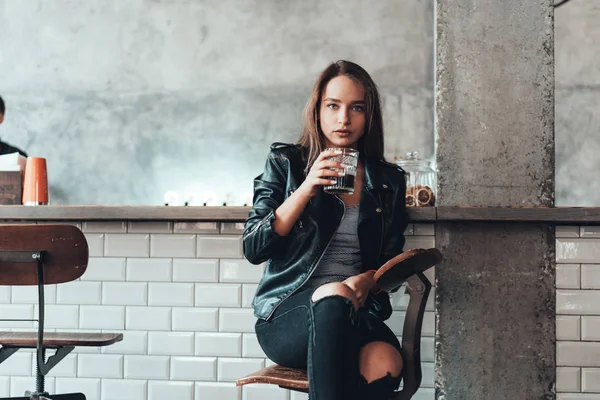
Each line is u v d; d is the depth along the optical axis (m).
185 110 6.30
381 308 2.34
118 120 6.33
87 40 6.40
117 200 6.28
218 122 6.27
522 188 3.05
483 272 2.99
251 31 6.32
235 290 3.11
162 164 6.27
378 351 2.04
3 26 6.45
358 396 1.94
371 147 2.52
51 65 6.40
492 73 3.09
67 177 6.31
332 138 2.37
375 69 6.21
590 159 6.37
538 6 3.09
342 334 1.89
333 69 2.41
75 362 3.16
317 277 2.30
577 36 6.43
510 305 2.98
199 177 6.25
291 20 6.30
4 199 3.51
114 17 6.40
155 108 6.32
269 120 6.24
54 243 2.50
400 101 6.15
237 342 3.10
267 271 2.36
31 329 3.19
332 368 1.87
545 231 2.99
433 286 3.01
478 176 3.07
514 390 2.96
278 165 2.42
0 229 2.46
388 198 2.47
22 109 6.38
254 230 2.26
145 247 3.16
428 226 3.02
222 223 3.13
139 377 3.14
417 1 6.23
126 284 3.16
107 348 3.15
